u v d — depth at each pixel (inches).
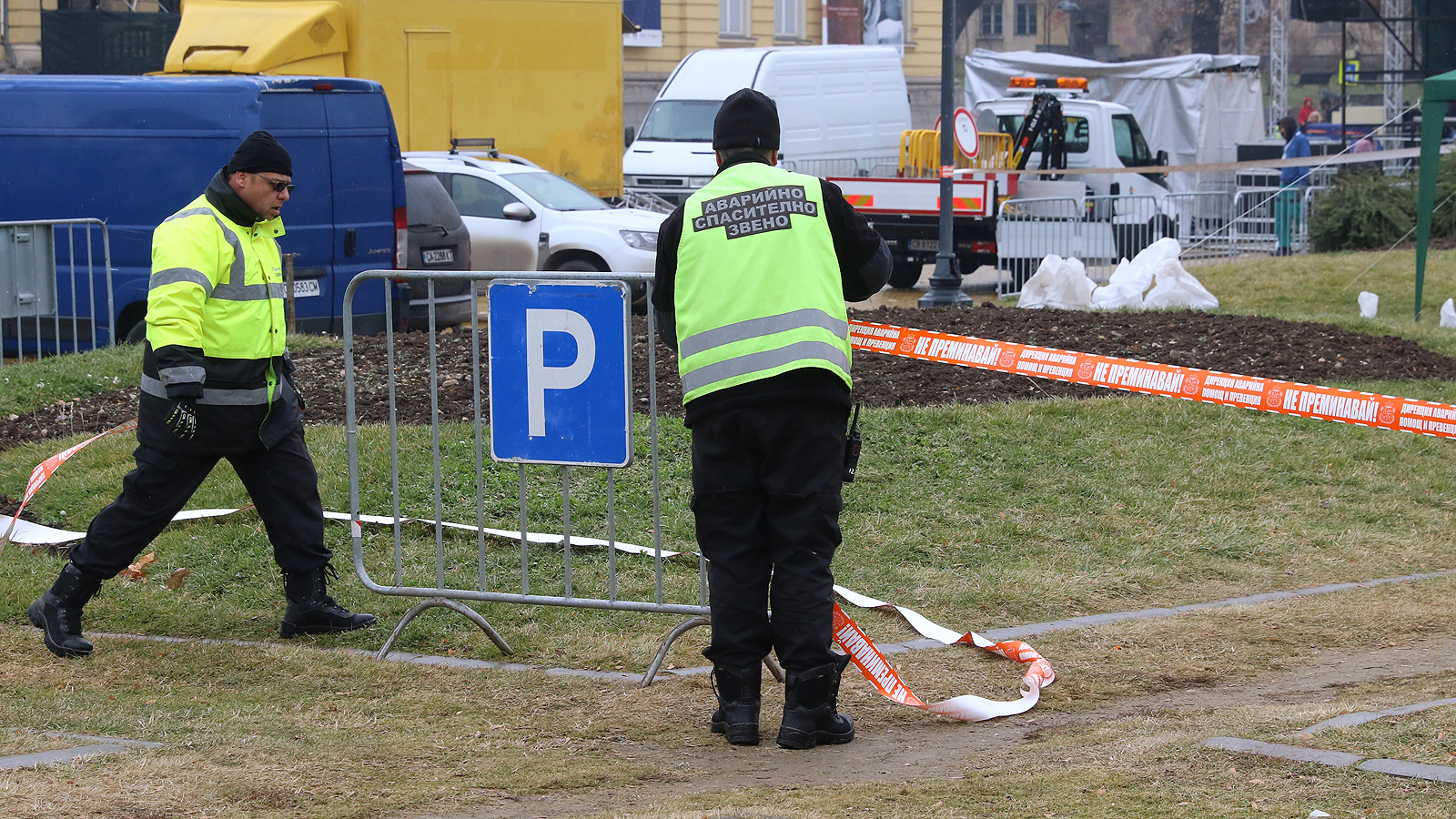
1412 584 553.6
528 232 1401.3
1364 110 4163.4
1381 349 934.4
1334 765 320.8
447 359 872.3
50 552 587.2
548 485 639.1
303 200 1027.9
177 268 445.7
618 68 1648.6
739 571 380.5
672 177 1963.6
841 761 365.1
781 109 2026.3
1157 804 304.2
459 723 398.6
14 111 1021.8
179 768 346.3
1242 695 423.2
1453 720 353.1
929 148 1930.4
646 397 764.0
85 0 2628.0
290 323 976.3
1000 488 659.4
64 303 1031.0
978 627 506.9
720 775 353.4
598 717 405.7
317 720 398.9
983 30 6653.5
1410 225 1654.8
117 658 462.3
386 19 1476.4
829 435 372.5
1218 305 1272.1
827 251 375.9
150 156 1008.2
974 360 586.2
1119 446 716.0
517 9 1565.0
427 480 641.0
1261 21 5935.0
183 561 566.3
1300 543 611.2
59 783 330.3
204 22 1419.8
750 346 366.9
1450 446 751.7
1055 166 1861.5
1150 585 557.9
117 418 780.0
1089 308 1207.6
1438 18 2284.7
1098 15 6437.0
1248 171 2124.8
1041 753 357.4
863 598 519.8
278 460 485.7
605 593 534.3
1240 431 747.4
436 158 1439.5
